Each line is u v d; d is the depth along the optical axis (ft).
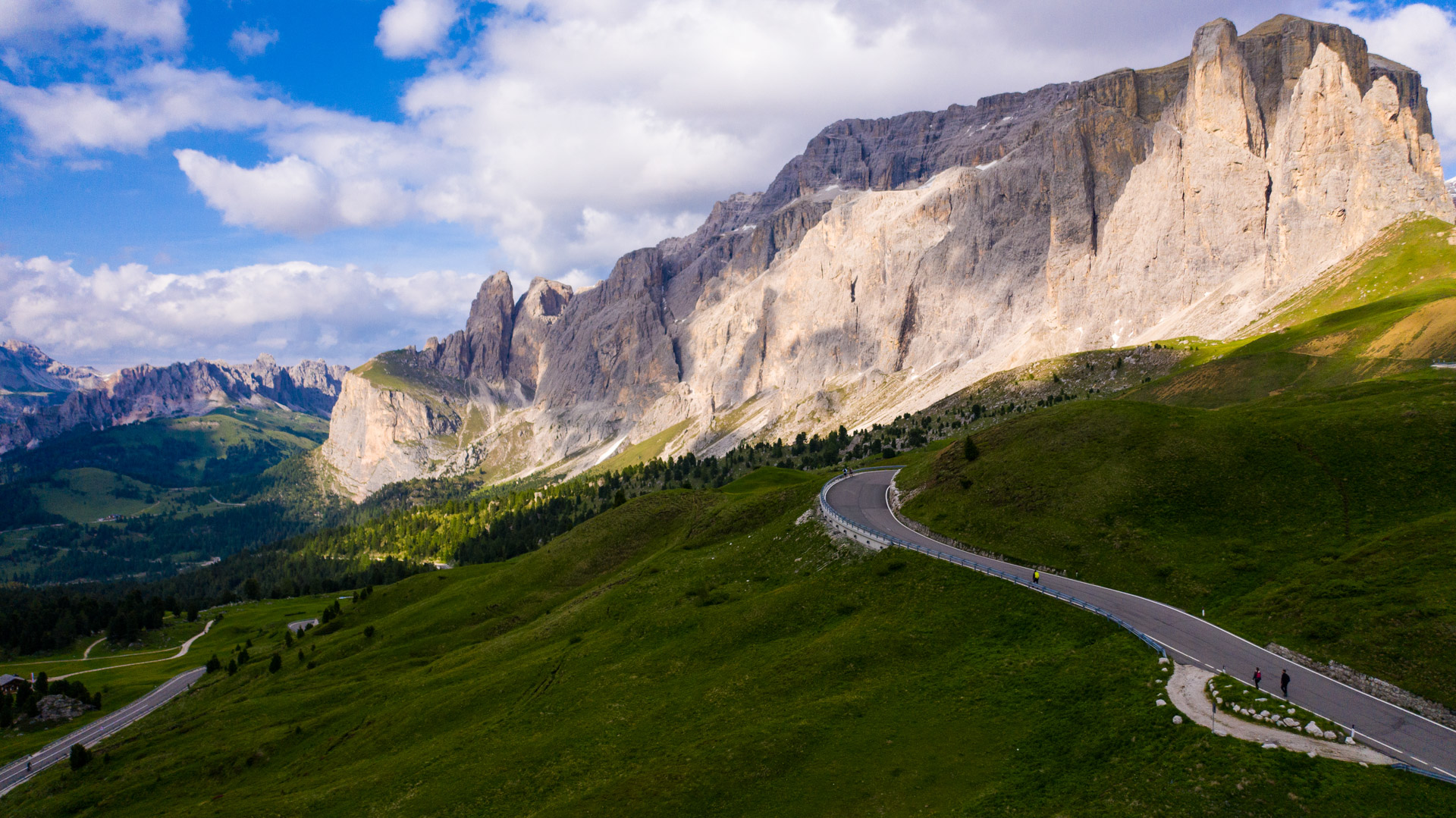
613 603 351.25
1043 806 145.89
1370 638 174.60
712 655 255.70
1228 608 211.82
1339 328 637.30
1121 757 152.97
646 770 190.60
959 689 193.16
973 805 150.82
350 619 528.63
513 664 320.50
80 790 312.29
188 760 318.86
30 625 634.43
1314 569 215.51
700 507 504.43
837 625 248.93
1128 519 266.98
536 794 199.41
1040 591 230.27
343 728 313.53
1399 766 135.44
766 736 188.24
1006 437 345.31
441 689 317.83
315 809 229.86
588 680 266.57
